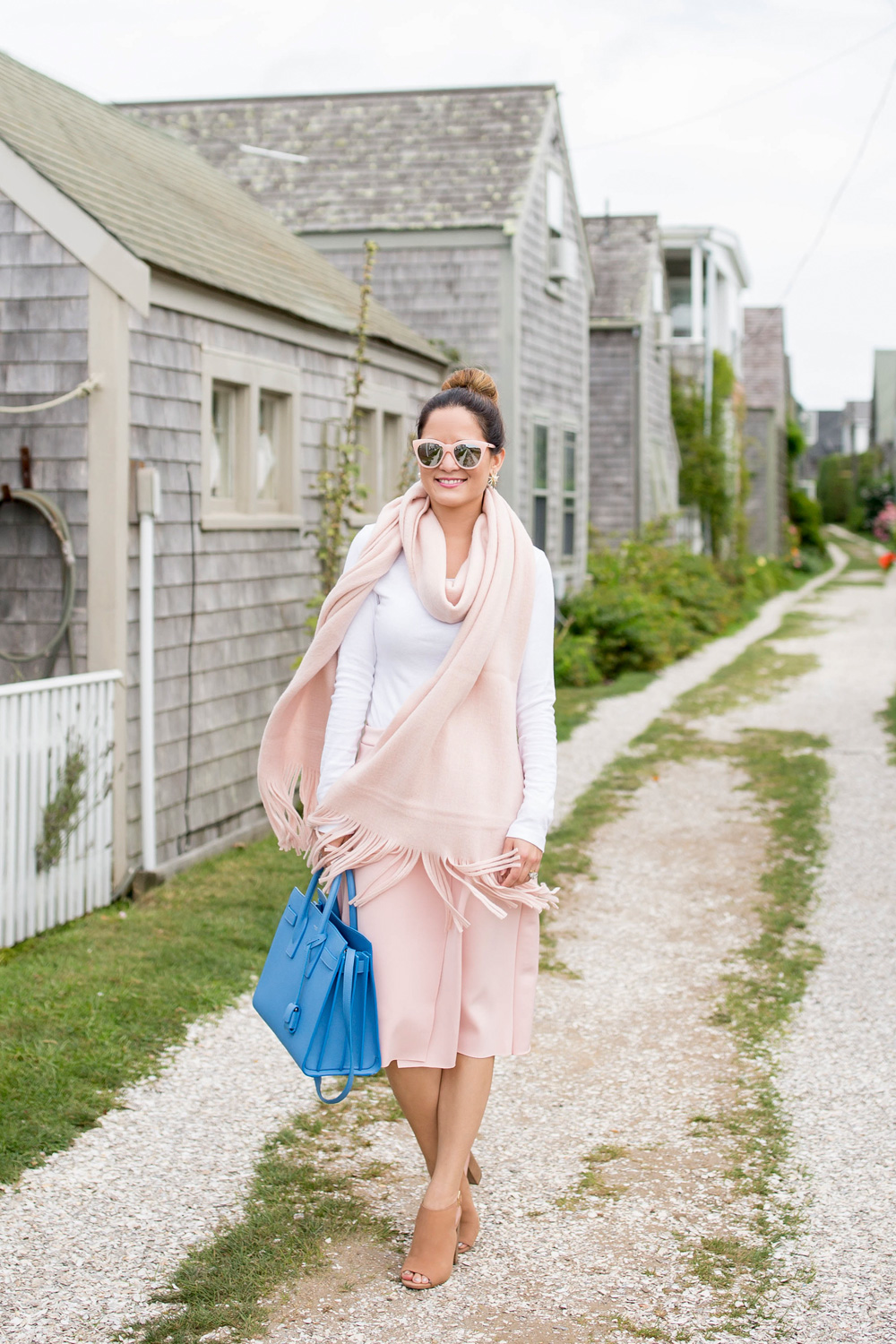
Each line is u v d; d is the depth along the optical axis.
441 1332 2.50
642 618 15.01
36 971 4.70
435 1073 2.69
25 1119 3.48
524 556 2.69
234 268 6.93
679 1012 4.45
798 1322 2.55
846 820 7.35
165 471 6.05
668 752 9.61
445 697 2.57
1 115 6.02
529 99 14.18
